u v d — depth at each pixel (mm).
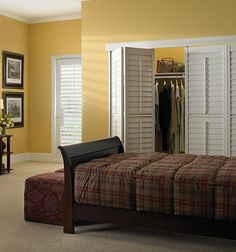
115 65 5418
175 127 5965
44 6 6508
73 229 3244
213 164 3227
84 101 5836
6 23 6898
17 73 7219
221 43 5062
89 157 3586
